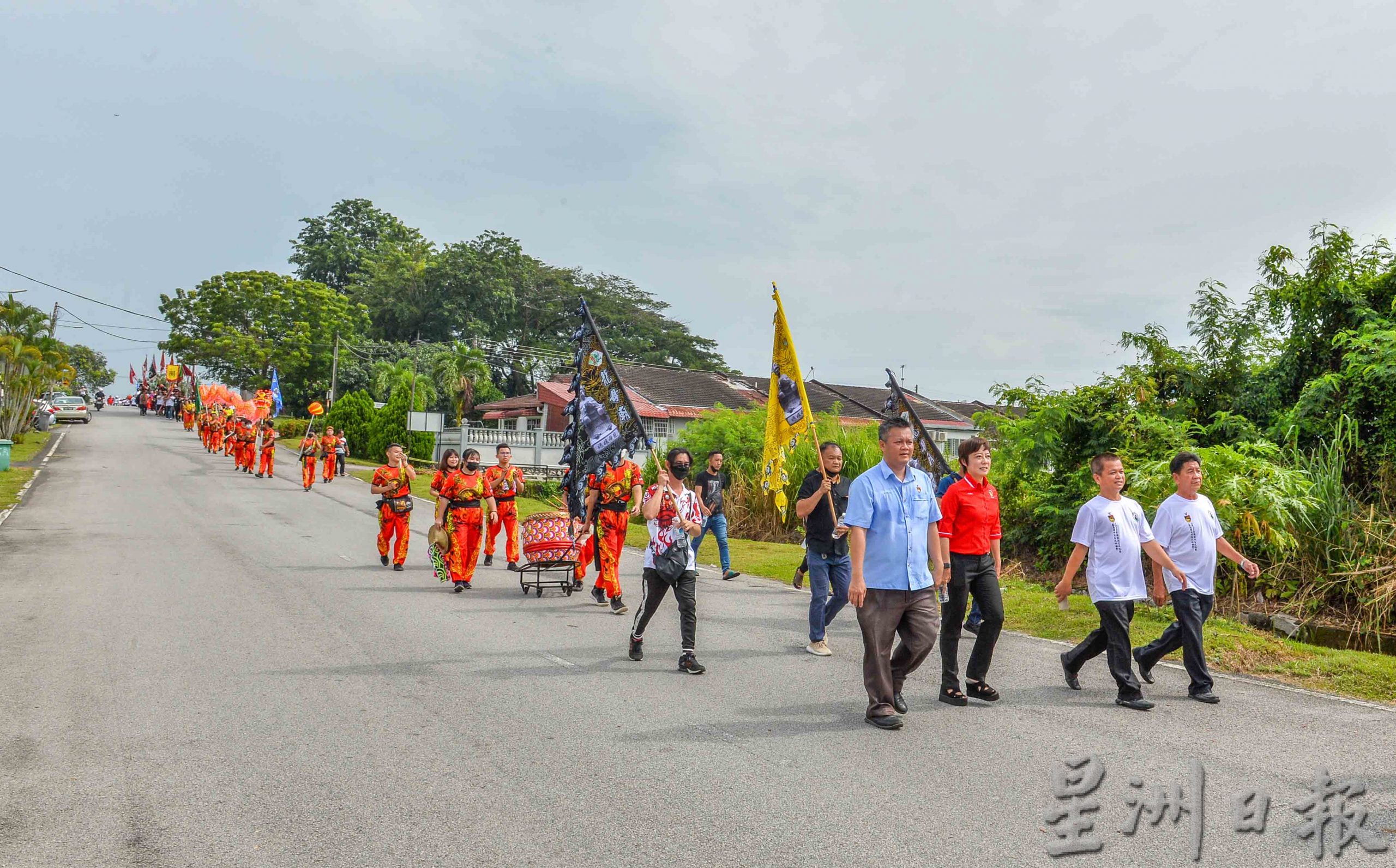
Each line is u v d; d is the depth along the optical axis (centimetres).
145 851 396
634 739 553
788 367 873
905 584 581
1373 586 1063
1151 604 1002
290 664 723
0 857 387
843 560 793
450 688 662
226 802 450
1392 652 948
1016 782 488
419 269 7212
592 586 1151
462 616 936
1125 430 1393
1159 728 587
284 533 1603
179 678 675
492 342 6744
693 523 728
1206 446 1435
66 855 390
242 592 1034
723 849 404
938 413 4797
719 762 514
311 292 6400
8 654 740
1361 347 1262
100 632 821
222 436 3766
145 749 524
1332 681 710
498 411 4947
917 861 394
